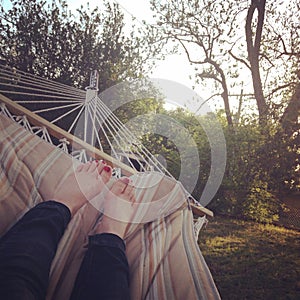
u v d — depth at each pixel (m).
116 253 1.12
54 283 1.03
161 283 1.08
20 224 1.13
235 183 5.43
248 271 3.32
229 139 5.45
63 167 1.74
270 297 2.80
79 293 0.98
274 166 5.51
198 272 1.11
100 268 1.05
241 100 7.25
